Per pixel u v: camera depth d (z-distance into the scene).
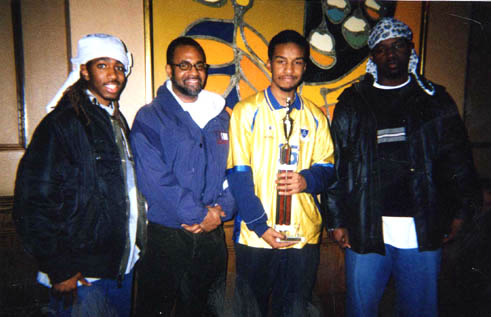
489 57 1.91
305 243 1.25
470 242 1.91
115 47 1.09
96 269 1.03
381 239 1.24
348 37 1.77
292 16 1.70
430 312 1.26
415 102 1.25
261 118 1.24
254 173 1.25
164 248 1.22
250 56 1.67
